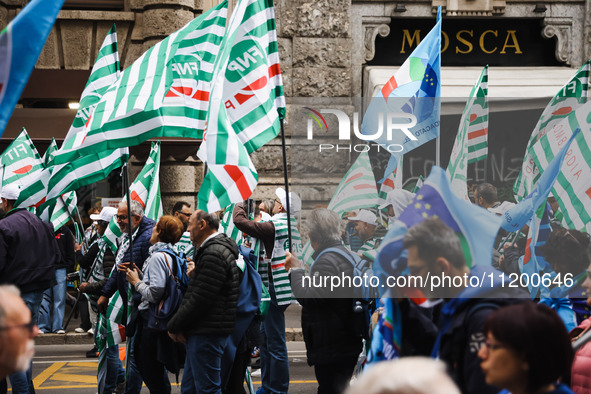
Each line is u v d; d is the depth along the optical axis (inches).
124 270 237.3
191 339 203.5
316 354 186.2
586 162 184.9
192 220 209.8
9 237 241.1
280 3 505.7
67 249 405.4
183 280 224.1
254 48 220.4
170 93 244.8
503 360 95.7
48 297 424.5
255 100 219.9
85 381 317.1
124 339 253.1
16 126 485.1
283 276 253.3
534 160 187.9
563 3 519.2
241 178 206.5
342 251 176.4
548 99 213.6
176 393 293.4
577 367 130.2
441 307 132.3
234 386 234.8
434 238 116.6
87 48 500.7
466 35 524.7
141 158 454.6
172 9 489.1
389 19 516.1
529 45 527.8
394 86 205.9
